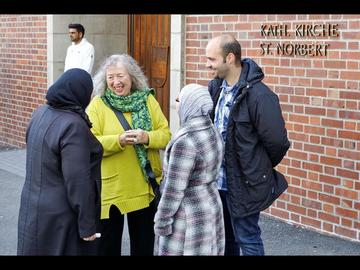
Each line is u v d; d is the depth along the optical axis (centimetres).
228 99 475
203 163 417
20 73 1136
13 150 1137
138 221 514
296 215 673
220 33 743
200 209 421
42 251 410
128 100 499
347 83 609
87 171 402
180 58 796
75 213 407
